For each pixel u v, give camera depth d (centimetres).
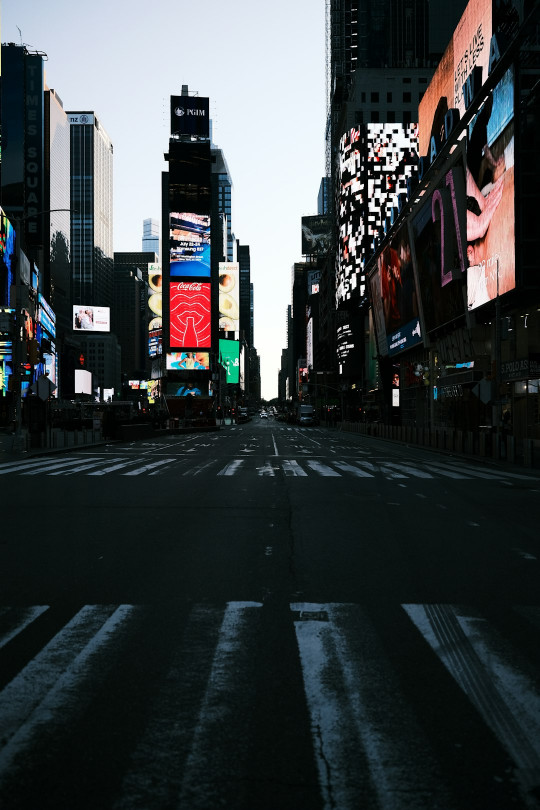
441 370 5000
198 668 452
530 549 880
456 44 5556
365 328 10656
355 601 627
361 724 367
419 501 1375
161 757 331
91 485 1653
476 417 4112
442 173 4188
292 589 672
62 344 18225
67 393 18650
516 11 3875
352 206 11325
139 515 1168
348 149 11494
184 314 11688
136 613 587
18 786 307
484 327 4022
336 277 12862
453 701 398
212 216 12012
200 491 1536
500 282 3328
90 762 327
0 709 386
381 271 6325
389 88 11512
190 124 12144
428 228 4616
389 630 536
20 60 15575
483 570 757
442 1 11744
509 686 420
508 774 315
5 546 895
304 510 1237
